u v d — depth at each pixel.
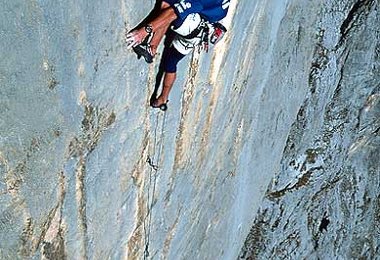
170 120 8.71
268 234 16.33
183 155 9.73
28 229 6.19
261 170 14.80
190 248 12.05
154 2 7.01
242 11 9.64
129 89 7.26
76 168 6.79
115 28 6.49
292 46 13.91
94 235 7.85
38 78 5.56
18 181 5.77
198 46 8.13
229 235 14.31
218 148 11.30
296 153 16.34
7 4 4.88
